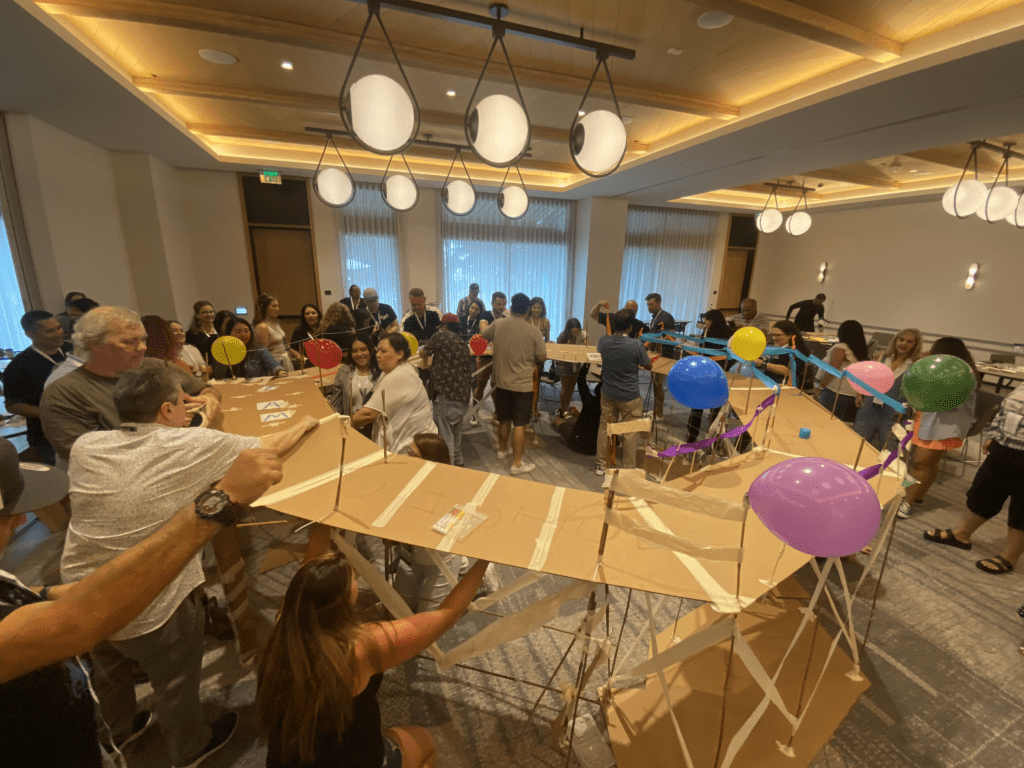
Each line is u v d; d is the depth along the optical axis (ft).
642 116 13.65
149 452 3.70
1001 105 10.18
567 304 27.32
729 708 5.32
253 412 7.06
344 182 10.62
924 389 5.97
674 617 6.86
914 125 11.69
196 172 19.67
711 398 6.32
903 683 5.81
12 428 11.48
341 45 8.98
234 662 6.05
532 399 12.01
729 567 3.65
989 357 19.61
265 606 6.98
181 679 4.36
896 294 24.67
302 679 2.83
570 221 26.21
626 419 11.07
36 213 12.60
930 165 18.22
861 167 19.47
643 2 7.84
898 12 7.96
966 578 7.84
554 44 9.23
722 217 30.37
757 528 4.22
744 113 12.54
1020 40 7.29
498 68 10.17
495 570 7.63
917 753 4.98
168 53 10.07
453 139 17.20
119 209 16.61
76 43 8.73
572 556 3.70
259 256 21.45
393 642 3.25
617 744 4.91
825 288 28.32
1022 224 15.05
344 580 3.03
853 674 5.71
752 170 17.21
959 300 22.15
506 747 5.01
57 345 8.52
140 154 16.56
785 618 6.72
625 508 4.41
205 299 20.76
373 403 7.57
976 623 6.85
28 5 7.43
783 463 3.37
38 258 12.84
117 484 3.62
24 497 3.23
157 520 3.68
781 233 30.91
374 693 3.34
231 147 18.62
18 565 7.43
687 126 14.56
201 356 10.33
